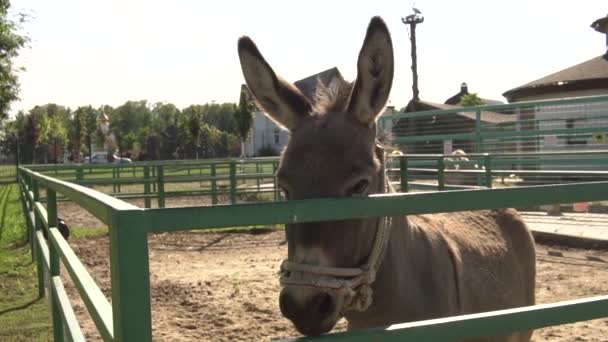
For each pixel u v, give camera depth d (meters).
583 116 13.21
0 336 6.10
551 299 7.09
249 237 12.81
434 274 3.01
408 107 32.59
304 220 1.87
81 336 3.06
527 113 14.79
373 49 2.63
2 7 26.12
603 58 25.47
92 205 2.12
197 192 15.79
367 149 2.59
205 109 113.69
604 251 9.98
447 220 3.78
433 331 1.99
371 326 2.81
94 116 87.75
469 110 14.38
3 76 27.00
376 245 2.52
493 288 3.55
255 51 2.78
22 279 8.75
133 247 1.63
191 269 9.49
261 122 48.38
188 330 6.23
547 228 11.37
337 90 2.98
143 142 85.75
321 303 2.23
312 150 2.49
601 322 6.32
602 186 2.36
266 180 24.11
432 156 10.09
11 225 14.94
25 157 62.78
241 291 7.86
